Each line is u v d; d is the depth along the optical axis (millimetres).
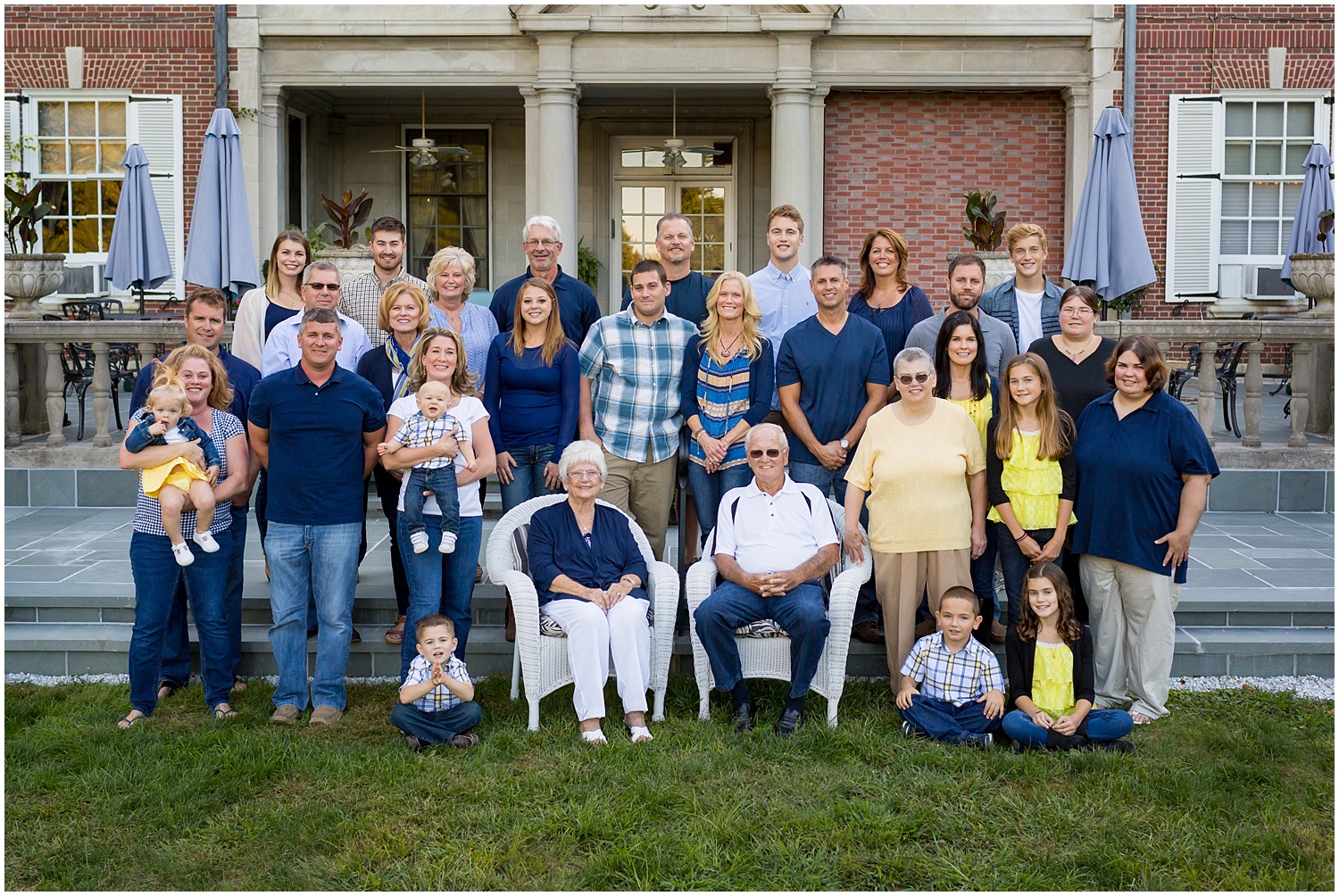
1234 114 12492
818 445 5254
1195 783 4164
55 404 7891
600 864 3654
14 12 12234
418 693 4465
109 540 6867
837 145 12508
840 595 4781
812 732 4648
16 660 5484
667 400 5312
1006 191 12531
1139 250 9344
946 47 11938
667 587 4863
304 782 4254
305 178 13367
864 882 3594
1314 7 12148
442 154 13969
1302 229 10562
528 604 4703
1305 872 3615
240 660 5387
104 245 12586
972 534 4977
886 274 5625
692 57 11719
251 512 7531
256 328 5660
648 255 14055
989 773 4309
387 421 4930
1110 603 4875
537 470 5363
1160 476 4660
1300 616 5629
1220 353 9398
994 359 5316
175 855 3746
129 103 12281
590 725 4613
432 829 3902
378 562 6453
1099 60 11961
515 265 14078
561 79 11656
